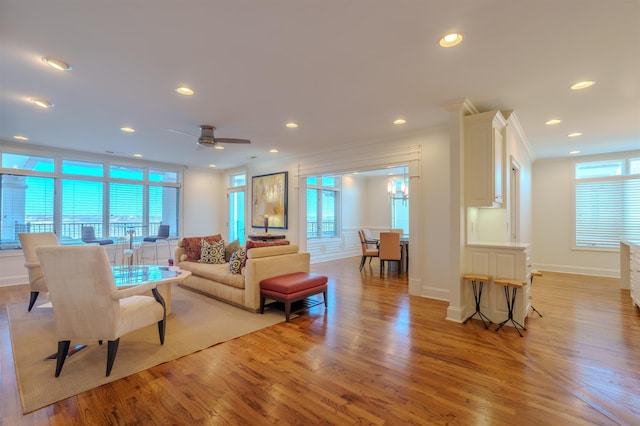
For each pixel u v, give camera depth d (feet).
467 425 5.90
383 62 8.64
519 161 16.37
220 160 24.11
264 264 12.92
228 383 7.39
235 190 27.63
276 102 11.67
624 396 6.86
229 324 11.33
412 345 9.53
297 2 6.10
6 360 8.51
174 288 16.71
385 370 8.00
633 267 14.14
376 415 6.22
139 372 7.89
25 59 8.34
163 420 6.05
